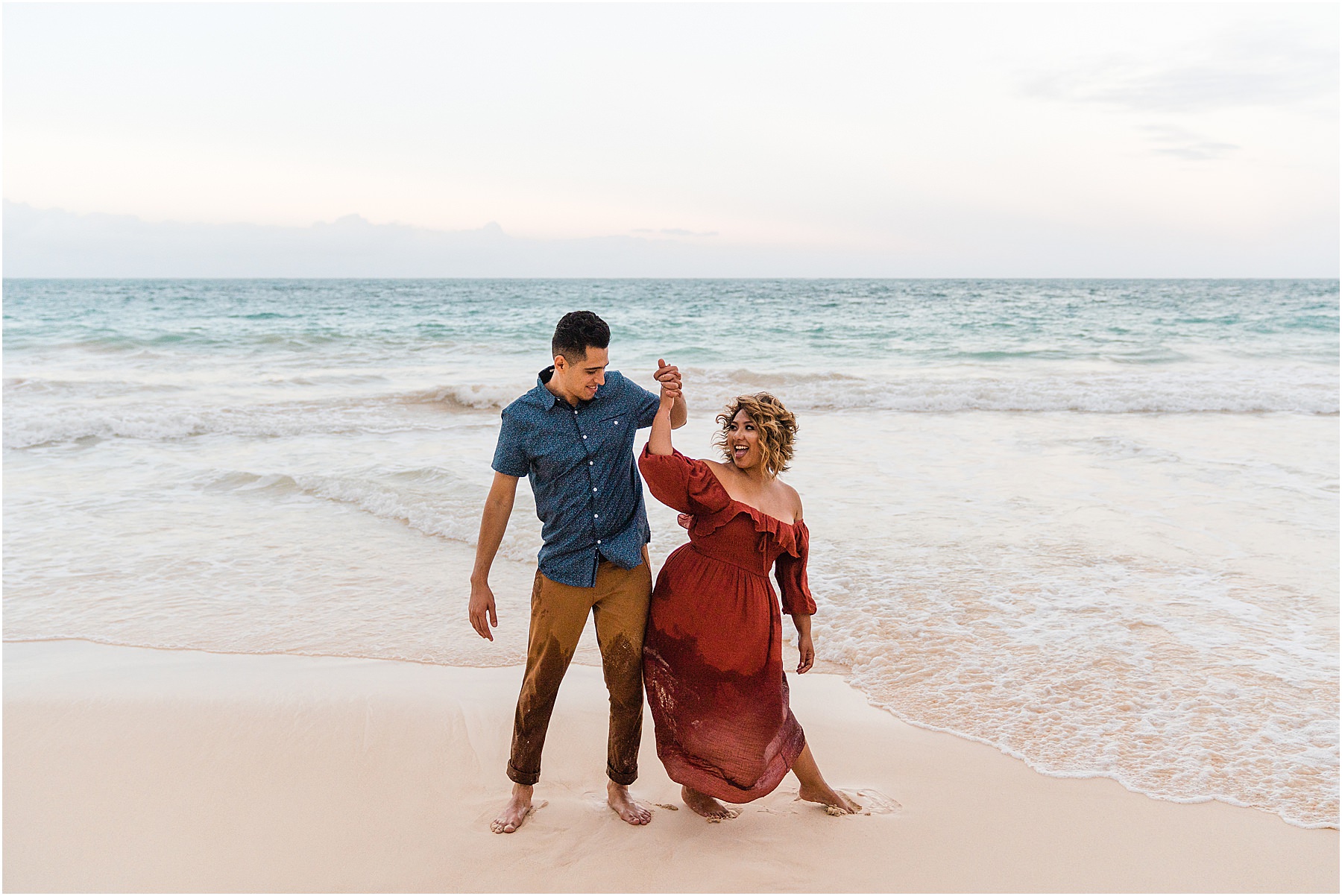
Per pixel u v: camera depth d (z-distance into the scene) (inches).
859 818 121.5
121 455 383.6
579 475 112.0
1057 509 282.8
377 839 115.9
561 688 166.1
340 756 135.2
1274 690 159.5
